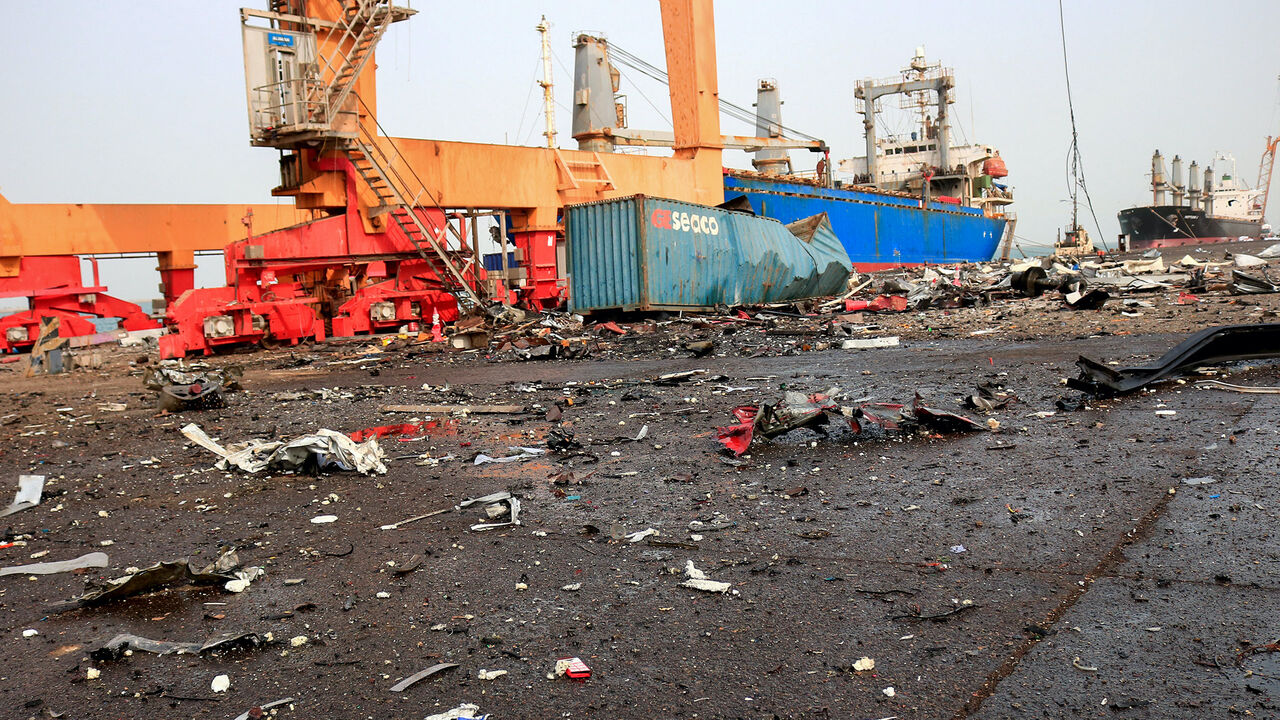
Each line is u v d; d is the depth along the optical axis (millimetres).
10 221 24797
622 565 4668
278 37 21641
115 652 3801
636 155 31344
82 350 24250
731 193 38812
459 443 8578
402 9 22734
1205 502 4887
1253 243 66562
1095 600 3709
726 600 4070
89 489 7395
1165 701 2869
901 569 4297
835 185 50312
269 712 3209
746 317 23203
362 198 23531
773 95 56094
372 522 5859
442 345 20938
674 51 33969
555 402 10836
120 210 27250
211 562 5148
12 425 11695
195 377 12617
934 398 9180
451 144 25844
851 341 15719
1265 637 3238
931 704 2975
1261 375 8648
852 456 6828
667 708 3084
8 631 4195
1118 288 23266
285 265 22375
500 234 27766
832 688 3145
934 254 57469
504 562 4832
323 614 4199
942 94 64250
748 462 6879
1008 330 16297
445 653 3666
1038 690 3008
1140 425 7043
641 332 20781
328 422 10445
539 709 3127
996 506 5199
